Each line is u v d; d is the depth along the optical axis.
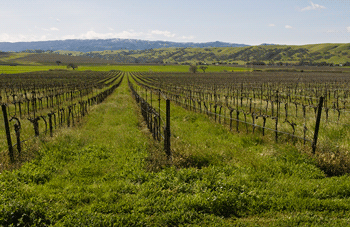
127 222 4.40
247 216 4.80
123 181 6.12
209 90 35.84
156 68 183.88
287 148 8.50
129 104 21.33
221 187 5.51
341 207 4.90
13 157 7.25
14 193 5.08
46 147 8.47
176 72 142.50
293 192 5.43
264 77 82.69
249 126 11.81
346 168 6.79
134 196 5.28
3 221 4.11
